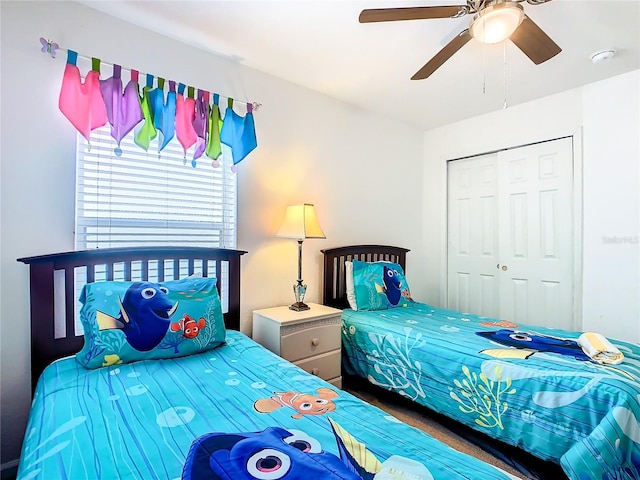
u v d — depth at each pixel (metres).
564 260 2.90
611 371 1.51
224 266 2.42
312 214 2.52
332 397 1.28
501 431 1.69
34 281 1.68
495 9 1.51
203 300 1.82
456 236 3.68
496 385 1.72
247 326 2.51
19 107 1.69
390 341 2.27
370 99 3.07
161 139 2.06
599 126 2.69
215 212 2.37
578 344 1.91
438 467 0.86
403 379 2.17
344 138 3.12
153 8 1.87
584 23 1.96
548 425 1.52
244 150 2.31
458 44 1.79
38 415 1.13
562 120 2.88
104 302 1.60
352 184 3.19
